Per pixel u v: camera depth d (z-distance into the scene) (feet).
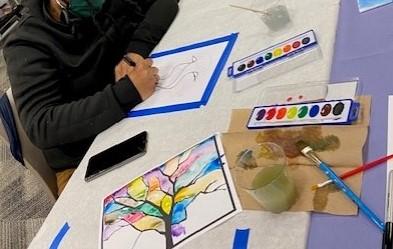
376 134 2.78
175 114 3.77
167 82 4.13
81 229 3.27
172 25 4.87
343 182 2.62
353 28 3.57
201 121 3.57
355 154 2.72
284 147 2.96
